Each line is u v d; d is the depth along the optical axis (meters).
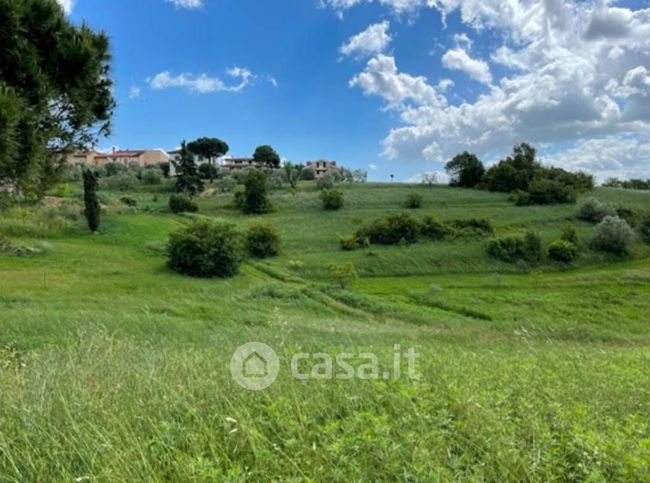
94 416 2.88
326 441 2.43
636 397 3.61
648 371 5.12
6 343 9.25
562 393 3.48
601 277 38.97
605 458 2.24
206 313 20.33
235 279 35.72
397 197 76.31
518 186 81.12
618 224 48.66
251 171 72.62
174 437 2.54
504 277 41.91
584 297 32.75
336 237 53.75
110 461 2.24
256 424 2.78
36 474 2.27
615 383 4.00
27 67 5.82
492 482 2.18
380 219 56.31
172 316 18.78
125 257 38.38
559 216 61.38
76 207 49.22
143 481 2.12
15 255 34.00
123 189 78.62
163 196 75.06
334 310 27.42
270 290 29.70
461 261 45.84
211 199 74.06
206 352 5.91
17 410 2.88
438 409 2.94
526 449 2.42
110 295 25.03
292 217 63.72
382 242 52.44
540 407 3.02
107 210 55.62
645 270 40.84
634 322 26.77
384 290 36.03
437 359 4.91
